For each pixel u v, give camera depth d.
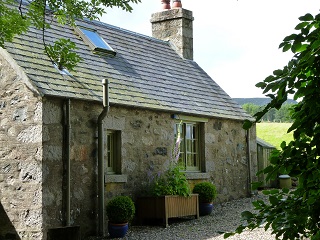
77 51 11.54
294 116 2.08
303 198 2.13
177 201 11.08
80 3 7.16
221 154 14.06
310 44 1.94
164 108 11.84
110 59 12.41
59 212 9.27
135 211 11.00
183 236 9.41
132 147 11.10
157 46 15.56
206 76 16.14
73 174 9.63
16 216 9.20
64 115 9.49
